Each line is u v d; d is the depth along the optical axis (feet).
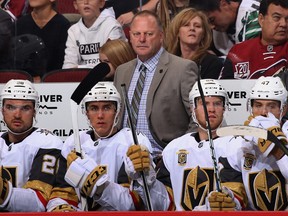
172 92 41.29
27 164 37.35
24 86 37.73
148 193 33.71
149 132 41.27
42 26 47.06
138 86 41.65
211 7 46.09
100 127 36.86
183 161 36.09
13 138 37.86
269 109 36.88
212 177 35.50
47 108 43.47
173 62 41.65
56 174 36.58
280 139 34.63
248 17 45.78
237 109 42.86
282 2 44.29
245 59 44.78
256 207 34.96
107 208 35.04
